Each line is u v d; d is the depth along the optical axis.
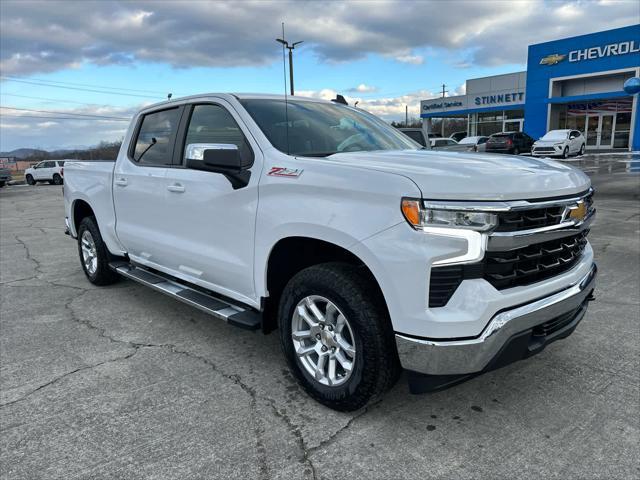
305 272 2.82
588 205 2.93
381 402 2.95
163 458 2.44
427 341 2.33
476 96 37.34
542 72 30.88
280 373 3.35
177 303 4.85
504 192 2.35
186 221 3.68
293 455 2.46
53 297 5.08
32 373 3.36
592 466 2.35
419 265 2.30
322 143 3.36
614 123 29.53
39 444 2.56
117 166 4.62
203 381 3.23
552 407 2.87
